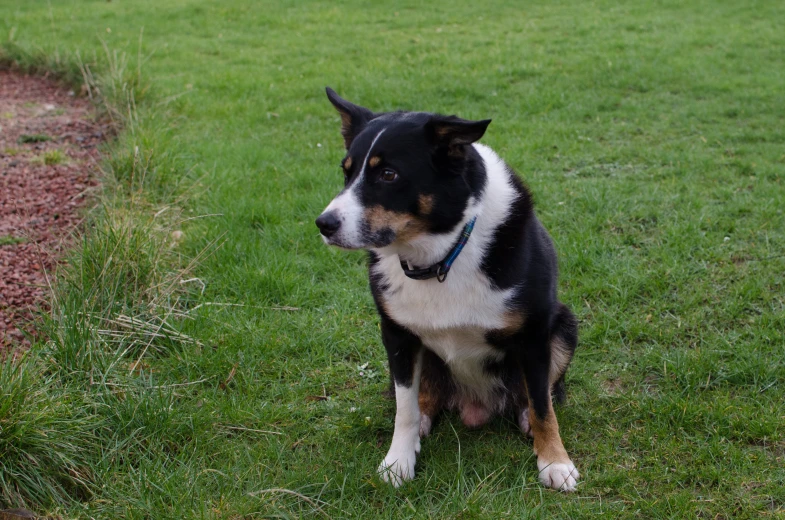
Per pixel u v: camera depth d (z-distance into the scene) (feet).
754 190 18.38
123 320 13.10
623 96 27.61
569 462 10.09
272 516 9.42
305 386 12.36
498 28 40.37
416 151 9.30
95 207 17.84
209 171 20.43
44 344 12.19
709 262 15.37
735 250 15.69
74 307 12.76
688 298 14.17
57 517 9.43
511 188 10.16
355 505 9.72
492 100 27.30
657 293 14.43
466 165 9.52
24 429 9.75
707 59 31.73
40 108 28.07
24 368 10.62
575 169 20.74
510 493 9.70
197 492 9.81
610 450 10.53
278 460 10.53
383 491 9.94
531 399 10.18
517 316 9.85
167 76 31.35
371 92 28.25
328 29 41.39
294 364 12.96
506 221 9.81
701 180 19.45
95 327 12.46
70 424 10.36
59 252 15.33
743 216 17.15
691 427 10.83
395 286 10.05
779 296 14.07
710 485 9.77
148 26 41.91
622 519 9.26
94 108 27.48
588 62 31.81
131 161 19.29
